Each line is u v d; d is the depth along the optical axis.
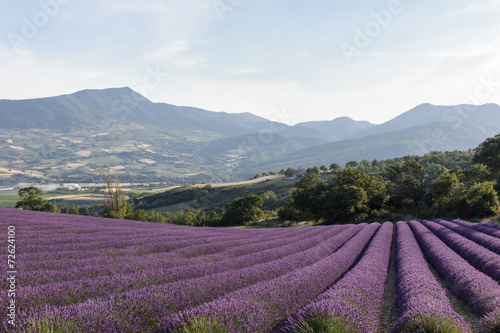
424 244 17.89
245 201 68.81
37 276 7.02
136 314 4.87
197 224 73.06
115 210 56.34
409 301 6.37
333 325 4.73
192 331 4.11
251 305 5.40
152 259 11.52
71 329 3.97
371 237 24.14
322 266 9.98
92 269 8.20
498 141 48.47
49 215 29.67
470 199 35.06
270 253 13.12
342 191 49.28
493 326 5.37
